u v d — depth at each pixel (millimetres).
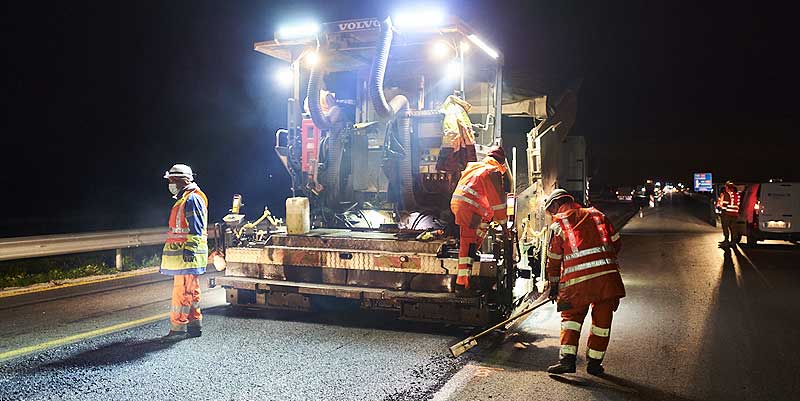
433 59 8492
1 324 7344
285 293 7777
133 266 12281
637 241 19297
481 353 6309
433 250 7082
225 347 6344
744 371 5797
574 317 5684
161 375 5430
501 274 7148
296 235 7844
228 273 8039
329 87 9188
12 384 5176
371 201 8539
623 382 5457
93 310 8188
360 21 7723
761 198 17078
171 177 6781
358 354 6145
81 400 4816
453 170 7570
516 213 8234
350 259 7336
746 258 14688
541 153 10500
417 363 5883
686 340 6934
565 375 5637
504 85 10672
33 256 10195
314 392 5035
